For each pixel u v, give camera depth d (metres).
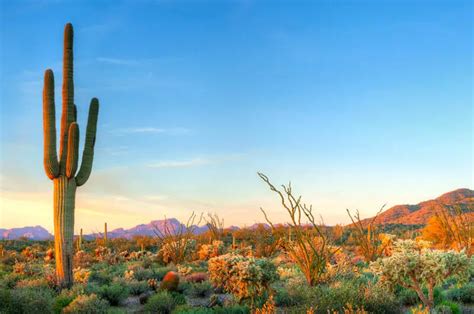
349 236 30.72
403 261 9.82
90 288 13.48
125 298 13.38
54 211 15.22
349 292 9.77
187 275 17.39
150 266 23.00
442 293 11.24
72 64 16.27
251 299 10.85
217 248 24.94
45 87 15.38
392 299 9.86
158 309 11.27
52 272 17.53
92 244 40.00
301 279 13.78
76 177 15.69
